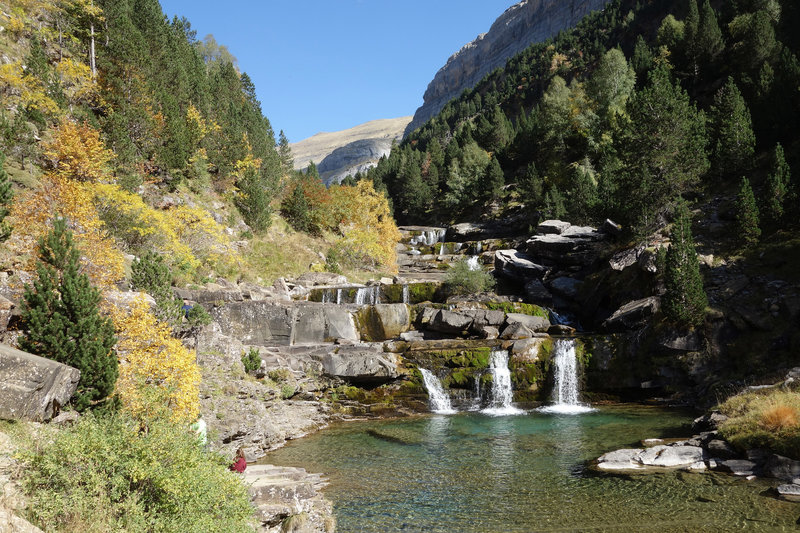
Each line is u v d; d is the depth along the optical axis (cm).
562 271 4156
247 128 5819
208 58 9606
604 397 2755
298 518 1150
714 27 6531
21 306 1220
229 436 1794
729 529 1088
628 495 1323
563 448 1839
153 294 2258
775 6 6366
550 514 1227
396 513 1268
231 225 4478
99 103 4041
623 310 3006
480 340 3055
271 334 3114
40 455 758
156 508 784
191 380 1461
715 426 1767
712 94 6259
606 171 5162
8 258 1900
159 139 4184
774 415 1513
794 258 2781
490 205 8338
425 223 9631
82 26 4416
